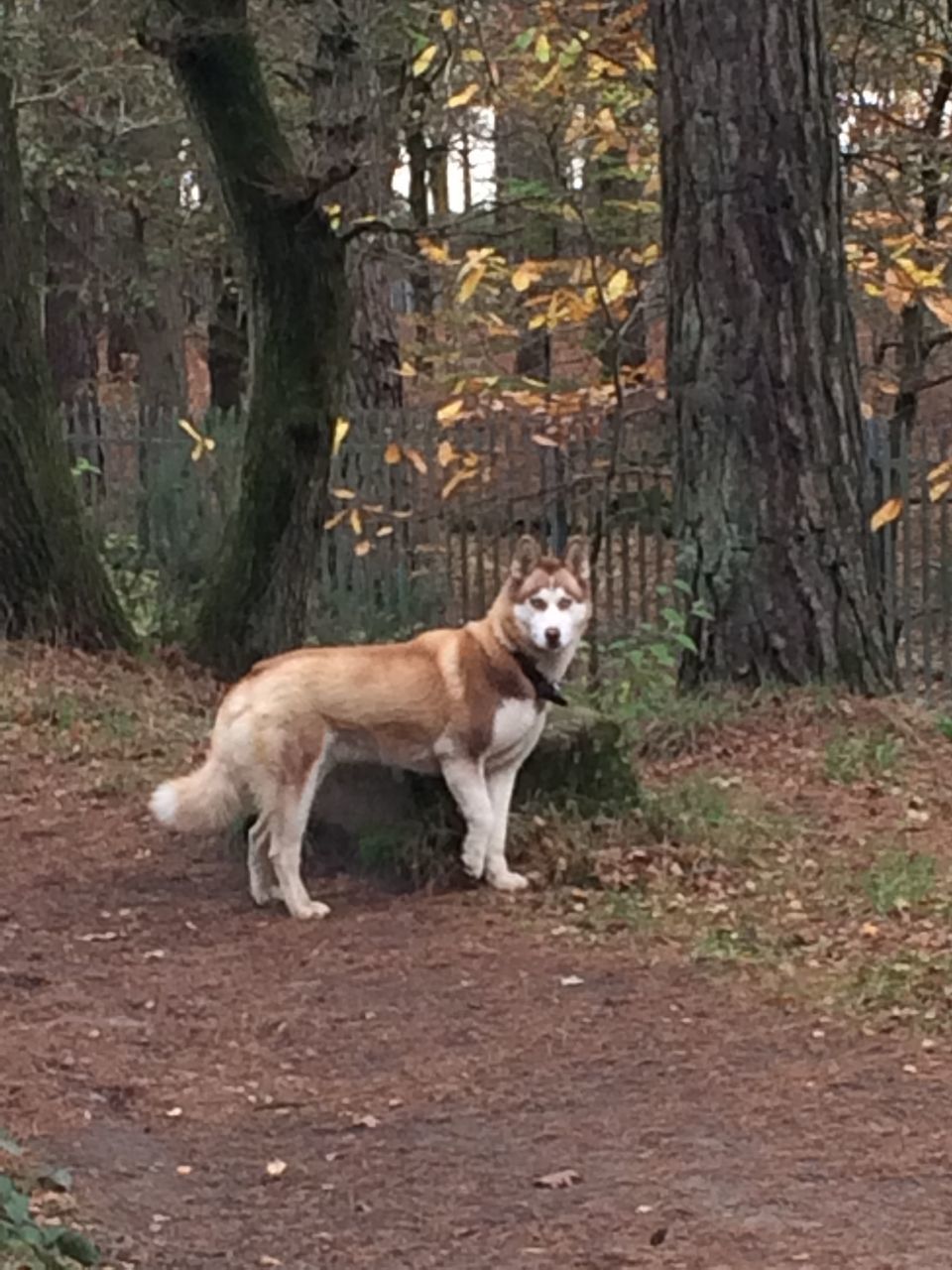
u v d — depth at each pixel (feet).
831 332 35.96
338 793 26.37
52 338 83.15
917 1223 14.73
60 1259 13.23
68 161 60.18
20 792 31.07
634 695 34.86
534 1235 14.69
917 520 44.80
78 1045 19.51
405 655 24.62
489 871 25.31
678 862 26.09
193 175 71.05
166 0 38.86
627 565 43.88
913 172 45.57
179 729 35.78
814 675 35.73
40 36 58.39
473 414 42.65
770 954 22.35
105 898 25.52
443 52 44.80
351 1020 20.52
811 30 35.53
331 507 49.21
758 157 35.40
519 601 24.41
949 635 42.68
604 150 44.21
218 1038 20.04
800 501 35.81
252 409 41.65
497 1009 20.70
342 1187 15.90
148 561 53.36
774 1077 18.28
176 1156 16.71
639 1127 17.06
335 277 40.63
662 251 37.86
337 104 49.57
